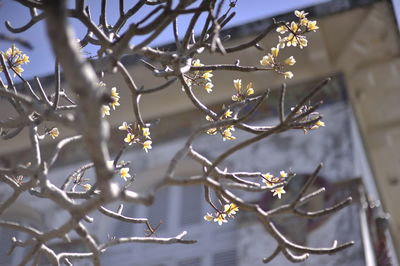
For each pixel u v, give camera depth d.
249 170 15.63
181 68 5.50
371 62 17.48
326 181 14.57
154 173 16.53
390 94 18.09
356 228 13.33
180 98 17.72
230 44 16.36
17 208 16.41
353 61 17.39
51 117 4.30
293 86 17.11
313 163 15.23
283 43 5.93
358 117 17.91
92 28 5.21
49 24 3.29
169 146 16.97
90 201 4.36
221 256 14.74
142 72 17.06
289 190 14.47
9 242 16.19
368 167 17.59
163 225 15.97
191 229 15.62
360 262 12.73
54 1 3.24
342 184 14.44
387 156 19.33
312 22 5.94
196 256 15.04
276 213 4.73
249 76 17.05
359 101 18.20
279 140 16.11
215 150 16.39
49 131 6.11
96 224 15.70
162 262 15.21
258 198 14.50
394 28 16.61
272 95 17.00
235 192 14.84
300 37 5.92
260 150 16.03
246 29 16.28
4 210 4.83
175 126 17.44
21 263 4.76
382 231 15.12
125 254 15.57
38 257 5.11
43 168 4.67
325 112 16.42
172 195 16.50
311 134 15.95
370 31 16.94
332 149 15.43
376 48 17.27
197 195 16.38
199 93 17.55
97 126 3.57
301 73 17.33
